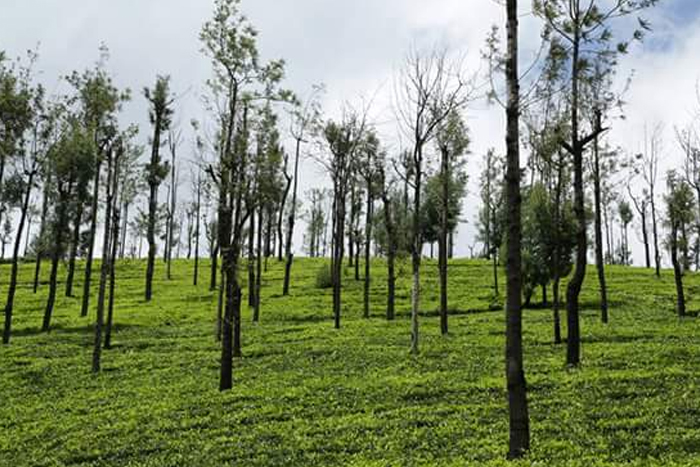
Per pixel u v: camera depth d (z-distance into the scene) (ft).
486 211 201.77
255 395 81.61
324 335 131.85
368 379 86.94
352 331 135.54
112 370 109.50
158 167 211.61
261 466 56.59
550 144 103.45
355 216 222.48
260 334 138.51
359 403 74.69
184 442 65.05
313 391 81.97
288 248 206.08
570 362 88.99
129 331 153.38
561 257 116.98
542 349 105.60
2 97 130.72
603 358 91.56
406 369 92.94
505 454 51.70
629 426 58.23
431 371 90.38
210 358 113.91
